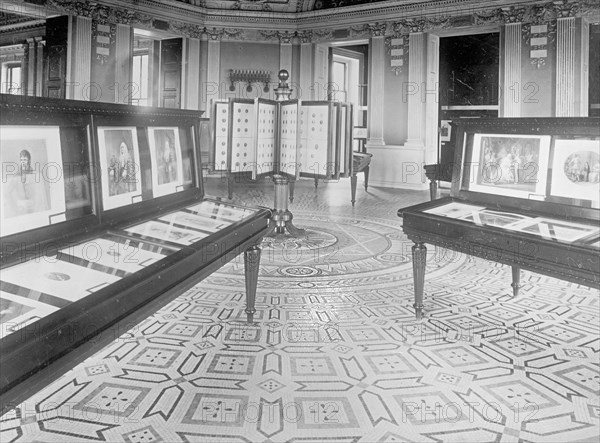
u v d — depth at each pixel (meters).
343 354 2.82
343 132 4.92
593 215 2.86
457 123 3.59
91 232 2.25
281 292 4.00
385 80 11.62
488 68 11.43
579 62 9.48
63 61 10.37
